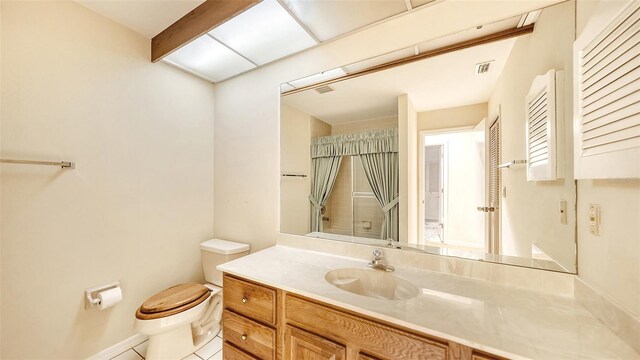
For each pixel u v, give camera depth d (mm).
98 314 1458
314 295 967
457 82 1219
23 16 1205
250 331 1170
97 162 1466
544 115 955
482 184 1162
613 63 620
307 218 1691
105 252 1497
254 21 1367
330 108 1603
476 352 689
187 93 1985
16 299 1186
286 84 1770
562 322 761
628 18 577
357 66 1497
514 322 765
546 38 971
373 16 1314
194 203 2027
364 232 1484
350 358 890
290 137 1765
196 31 1428
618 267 683
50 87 1287
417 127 1327
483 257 1146
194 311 1497
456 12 1180
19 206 1194
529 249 1028
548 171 926
